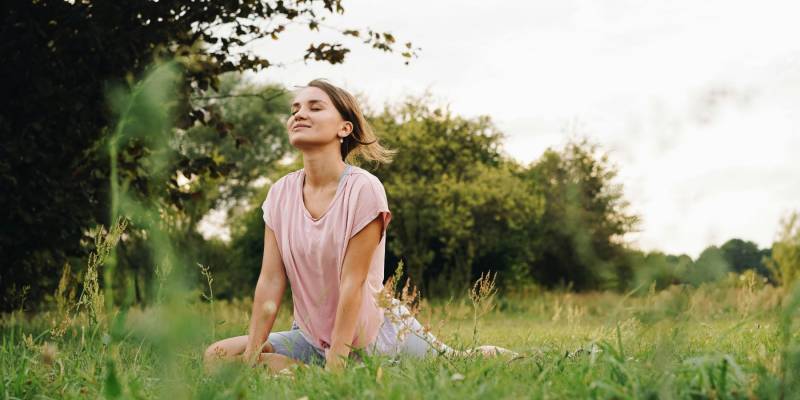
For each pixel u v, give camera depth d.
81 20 5.98
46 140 6.34
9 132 6.06
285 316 7.47
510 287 18.66
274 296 3.25
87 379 2.13
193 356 2.61
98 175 6.99
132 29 6.21
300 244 3.17
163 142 0.96
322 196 3.24
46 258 6.68
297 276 3.21
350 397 1.75
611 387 1.61
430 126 20.53
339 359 2.88
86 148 6.46
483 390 1.64
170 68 0.87
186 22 6.57
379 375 1.95
